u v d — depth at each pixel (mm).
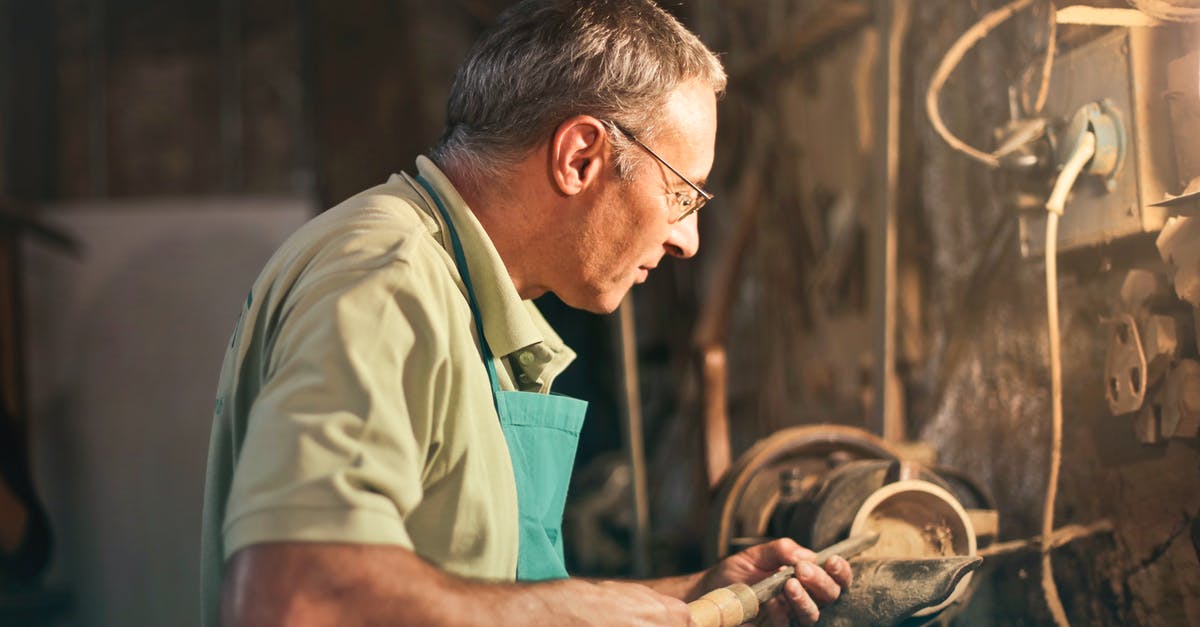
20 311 4086
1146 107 1485
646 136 1337
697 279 3744
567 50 1320
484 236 1324
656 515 3504
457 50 4605
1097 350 1668
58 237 4250
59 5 4727
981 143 2062
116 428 4449
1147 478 1533
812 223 2988
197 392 4465
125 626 4363
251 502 997
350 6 4543
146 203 4574
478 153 1354
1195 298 1390
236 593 974
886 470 1546
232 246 4527
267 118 4711
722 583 1484
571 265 1380
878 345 2076
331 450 1013
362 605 975
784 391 3080
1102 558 1612
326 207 4434
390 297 1125
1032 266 1869
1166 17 1456
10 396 4020
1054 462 1565
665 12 1409
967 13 2104
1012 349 1933
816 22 2730
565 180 1323
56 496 4406
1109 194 1543
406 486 1048
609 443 4371
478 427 1220
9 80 4660
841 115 2838
